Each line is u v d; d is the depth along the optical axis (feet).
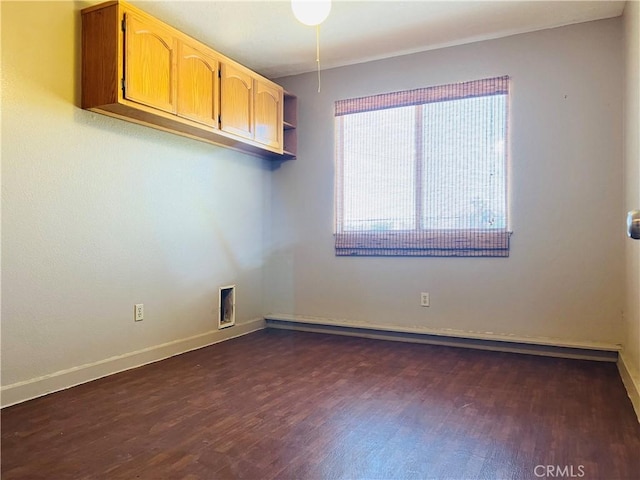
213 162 12.31
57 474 5.36
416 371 9.67
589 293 10.71
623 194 10.32
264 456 5.83
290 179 14.38
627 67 9.62
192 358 10.75
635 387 7.52
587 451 5.94
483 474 5.38
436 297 12.34
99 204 9.22
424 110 12.39
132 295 9.96
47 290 8.26
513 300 11.44
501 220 11.52
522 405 7.63
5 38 7.59
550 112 11.03
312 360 10.59
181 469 5.50
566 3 9.82
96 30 8.57
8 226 7.66
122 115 9.32
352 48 12.15
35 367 8.06
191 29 10.84
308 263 14.12
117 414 7.23
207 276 12.14
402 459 5.76
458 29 11.02
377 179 13.05
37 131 8.07
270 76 14.40
